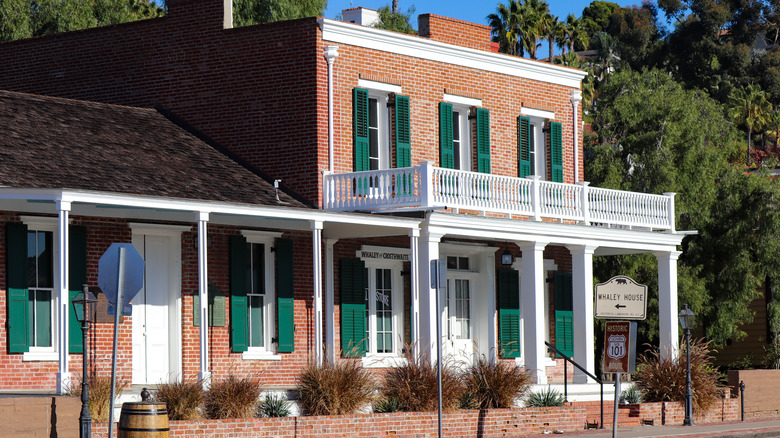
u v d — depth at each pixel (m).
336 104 27.33
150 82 29.08
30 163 21.56
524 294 28.50
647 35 84.50
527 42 68.50
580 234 29.58
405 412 22.56
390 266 29.28
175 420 19.95
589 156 42.47
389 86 28.53
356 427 21.69
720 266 39.97
